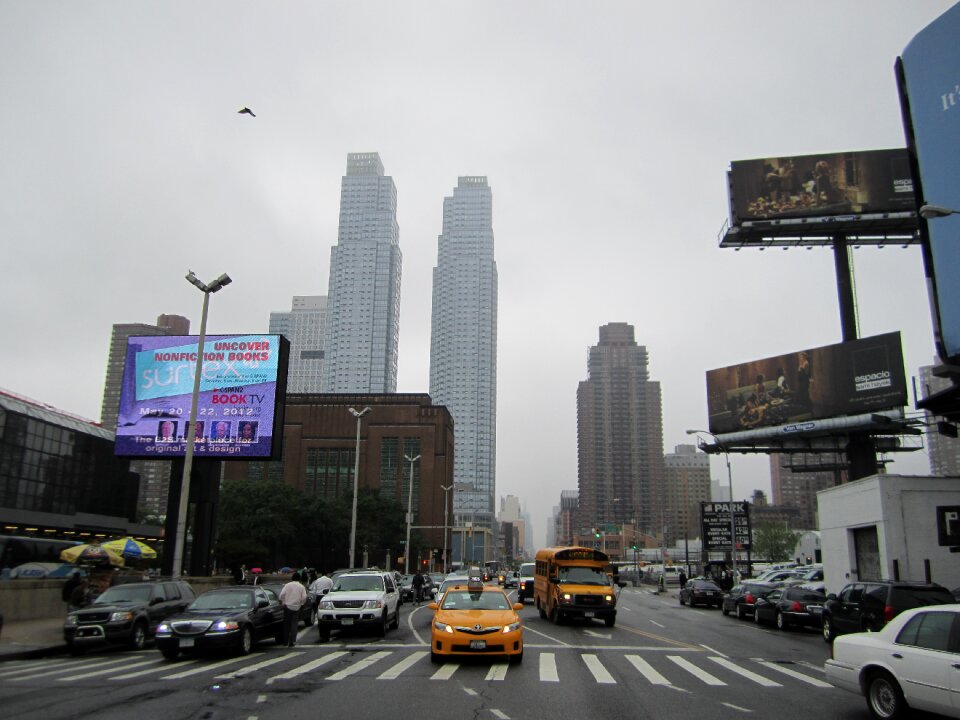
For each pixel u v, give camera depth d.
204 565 38.56
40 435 69.88
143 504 179.00
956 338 24.92
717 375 55.38
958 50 25.48
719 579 53.91
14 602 24.52
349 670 14.72
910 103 27.69
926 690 9.31
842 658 10.92
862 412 45.12
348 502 88.38
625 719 10.13
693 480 184.00
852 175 48.34
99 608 19.20
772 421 50.75
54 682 13.38
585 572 27.81
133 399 39.72
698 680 13.93
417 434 112.12
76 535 68.94
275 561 76.94
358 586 23.08
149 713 10.32
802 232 49.56
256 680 13.45
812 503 177.50
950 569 29.05
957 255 25.00
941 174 25.98
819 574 42.88
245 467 112.06
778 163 49.44
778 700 11.89
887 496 29.89
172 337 40.38
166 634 16.73
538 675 14.14
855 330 48.22
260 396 39.16
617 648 19.25
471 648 15.27
